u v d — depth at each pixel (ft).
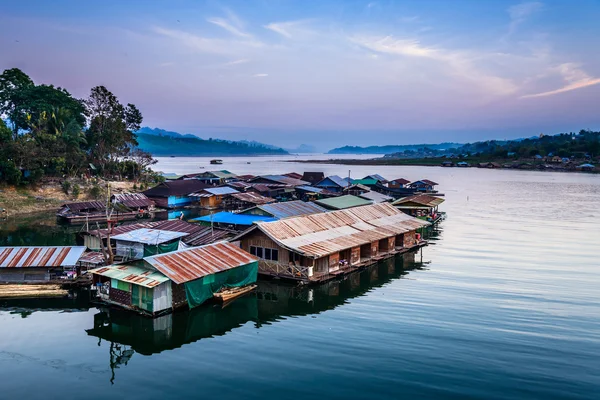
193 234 155.02
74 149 299.38
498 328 92.79
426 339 87.25
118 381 71.15
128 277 99.55
